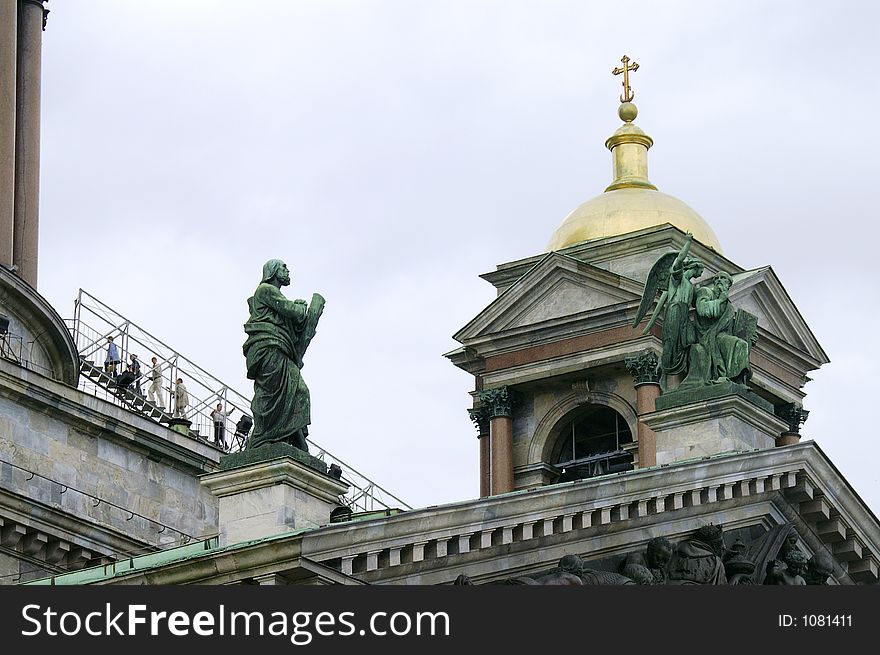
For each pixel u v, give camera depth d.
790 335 118.50
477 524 81.38
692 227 117.94
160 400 128.12
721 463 89.44
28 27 134.12
